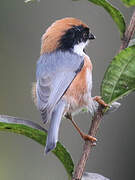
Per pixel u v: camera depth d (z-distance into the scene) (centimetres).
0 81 1266
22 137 1225
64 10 1314
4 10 1310
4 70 1273
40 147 1222
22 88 1267
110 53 1239
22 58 1288
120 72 576
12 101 1255
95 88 1203
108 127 1170
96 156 1162
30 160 1213
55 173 1202
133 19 590
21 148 1220
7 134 1222
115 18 588
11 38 1299
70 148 1193
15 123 530
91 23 1275
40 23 1318
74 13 1298
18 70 1280
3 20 1307
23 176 1198
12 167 1199
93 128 582
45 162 1209
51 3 1318
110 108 596
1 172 1193
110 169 1152
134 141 1158
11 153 1213
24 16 1317
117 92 582
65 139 1198
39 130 541
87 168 1156
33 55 1291
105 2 572
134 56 564
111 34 1255
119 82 579
